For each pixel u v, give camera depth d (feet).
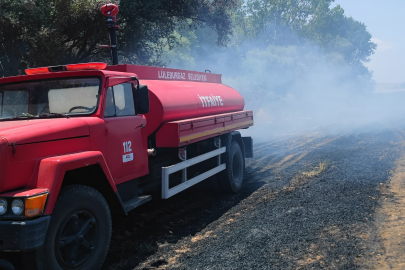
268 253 14.46
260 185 27.58
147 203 23.75
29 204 11.09
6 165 11.43
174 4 65.57
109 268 14.48
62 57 50.06
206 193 26.30
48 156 12.65
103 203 14.28
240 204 22.86
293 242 15.34
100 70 15.53
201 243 16.49
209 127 22.95
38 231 11.17
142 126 17.90
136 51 59.72
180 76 24.68
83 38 54.54
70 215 12.73
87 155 13.48
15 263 13.07
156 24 62.59
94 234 13.87
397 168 28.91
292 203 21.26
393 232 15.75
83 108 15.39
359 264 13.01
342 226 16.79
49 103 15.70
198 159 22.06
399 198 20.88
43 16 45.24
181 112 20.70
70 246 12.83
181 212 21.88
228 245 15.70
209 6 71.26
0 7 42.68
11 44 47.47
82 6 48.29
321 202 20.86
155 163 20.07
